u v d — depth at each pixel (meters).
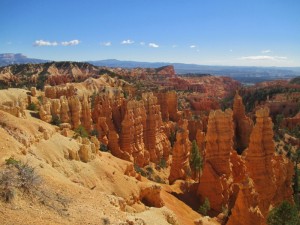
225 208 57.41
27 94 97.94
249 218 40.91
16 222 19.66
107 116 101.81
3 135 38.19
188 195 59.75
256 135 55.09
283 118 147.00
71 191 28.95
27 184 24.09
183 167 70.69
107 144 81.06
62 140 49.25
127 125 84.31
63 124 73.12
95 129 91.62
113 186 46.75
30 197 23.39
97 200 29.12
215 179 58.09
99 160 50.94
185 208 52.97
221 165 59.84
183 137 71.56
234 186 60.69
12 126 44.19
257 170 54.94
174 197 56.12
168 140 107.44
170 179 70.19
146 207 46.22
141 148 88.44
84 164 47.81
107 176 48.00
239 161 66.12
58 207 24.14
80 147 50.19
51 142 47.12
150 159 94.75
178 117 130.62
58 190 27.86
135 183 49.47
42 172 32.25
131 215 28.83
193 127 111.06
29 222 20.12
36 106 87.38
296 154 104.38
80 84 166.38
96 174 47.28
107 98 102.81
